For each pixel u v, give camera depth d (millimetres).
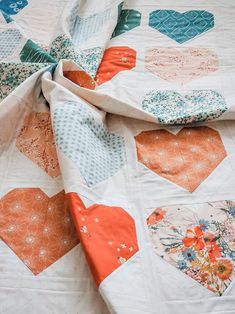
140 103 829
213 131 767
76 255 565
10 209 631
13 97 759
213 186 663
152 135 761
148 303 502
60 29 977
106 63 953
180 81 889
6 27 1038
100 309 506
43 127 773
